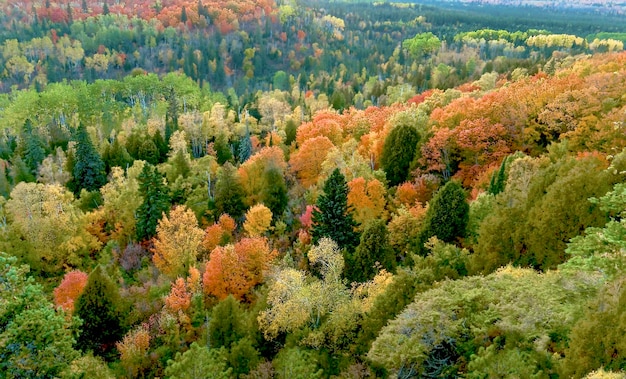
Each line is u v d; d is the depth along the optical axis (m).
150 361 36.50
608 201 22.91
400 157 59.41
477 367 18.78
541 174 34.94
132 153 88.62
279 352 30.53
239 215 60.12
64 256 55.66
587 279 21.58
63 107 124.50
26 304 19.66
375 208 50.06
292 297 30.75
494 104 59.00
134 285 49.09
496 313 20.58
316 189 58.50
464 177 54.16
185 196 65.44
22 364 18.58
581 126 48.41
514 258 32.16
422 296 23.27
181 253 48.06
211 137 103.56
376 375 25.75
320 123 81.50
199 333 38.81
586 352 17.58
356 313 29.84
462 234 39.53
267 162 61.28
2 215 57.03
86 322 38.38
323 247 32.53
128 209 59.41
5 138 111.75
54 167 76.56
